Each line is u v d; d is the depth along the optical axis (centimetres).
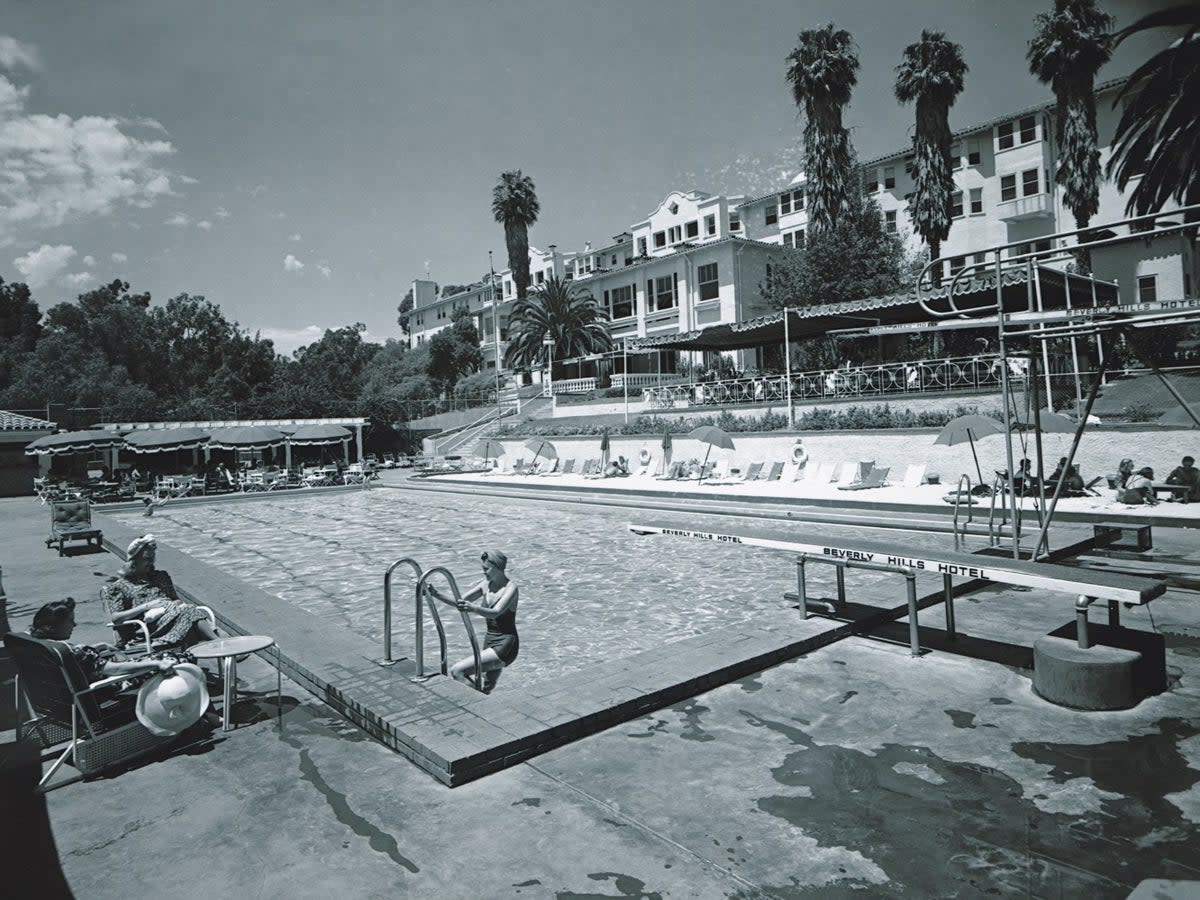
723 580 1059
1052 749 500
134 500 2797
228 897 371
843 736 532
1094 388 842
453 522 1880
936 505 1572
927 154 3075
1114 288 2458
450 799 464
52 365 5481
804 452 2300
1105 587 555
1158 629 761
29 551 1641
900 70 3100
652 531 926
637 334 4588
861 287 3002
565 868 386
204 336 7444
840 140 3203
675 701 607
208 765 523
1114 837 395
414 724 541
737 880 370
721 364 3606
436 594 650
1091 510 1423
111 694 552
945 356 2647
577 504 2177
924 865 376
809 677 653
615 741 539
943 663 679
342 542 1587
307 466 3928
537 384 4928
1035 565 637
